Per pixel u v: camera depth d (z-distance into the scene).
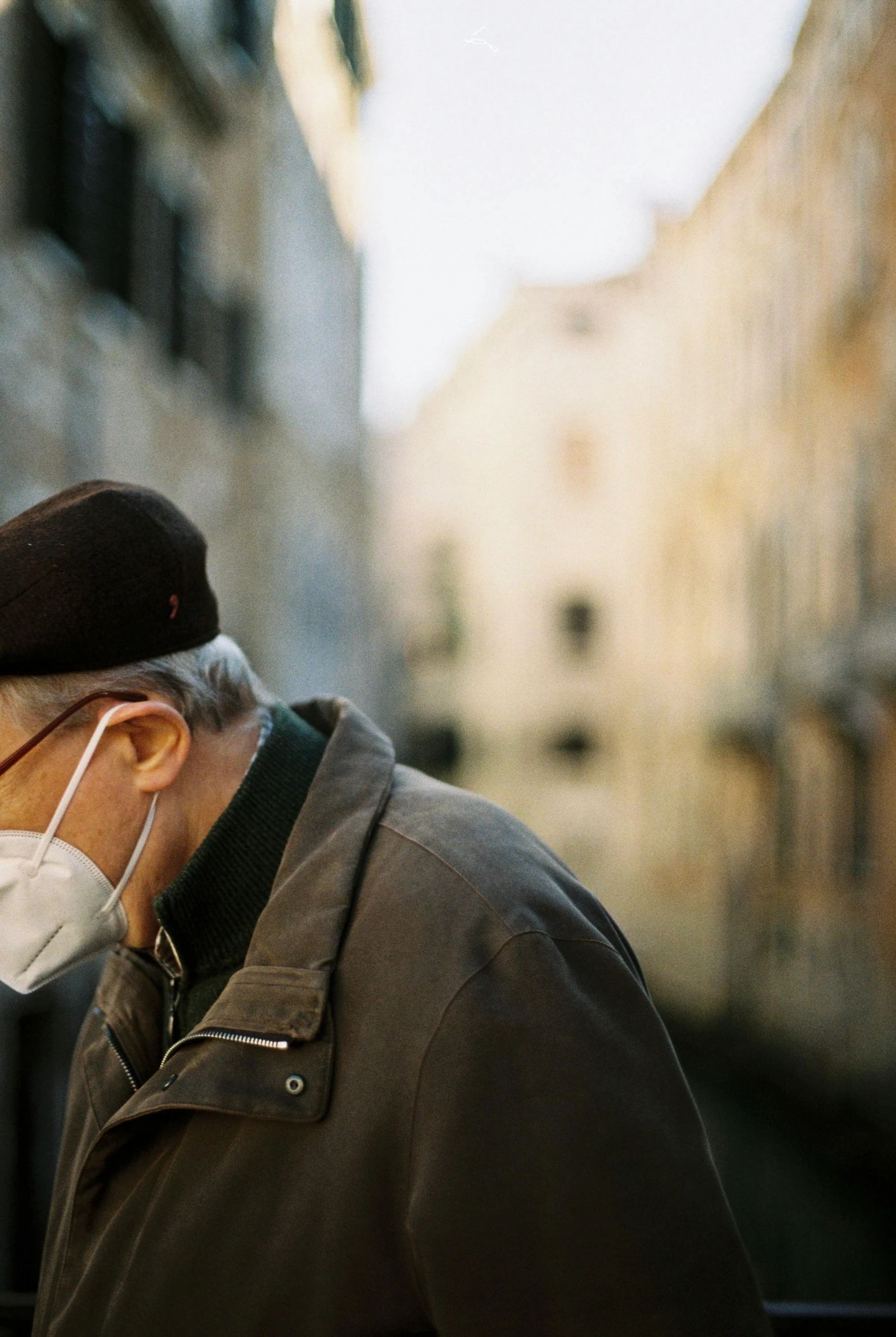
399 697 31.11
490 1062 0.89
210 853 1.06
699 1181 0.90
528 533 28.95
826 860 15.82
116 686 1.02
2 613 0.96
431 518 31.44
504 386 29.66
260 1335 0.89
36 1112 6.64
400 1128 0.90
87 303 7.28
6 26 6.01
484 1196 0.86
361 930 0.97
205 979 1.08
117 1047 1.17
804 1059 15.52
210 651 1.11
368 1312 0.89
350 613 15.10
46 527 0.99
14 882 1.00
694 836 22.11
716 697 20.23
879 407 13.92
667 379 25.36
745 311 20.14
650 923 24.28
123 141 8.08
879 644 13.41
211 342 10.09
